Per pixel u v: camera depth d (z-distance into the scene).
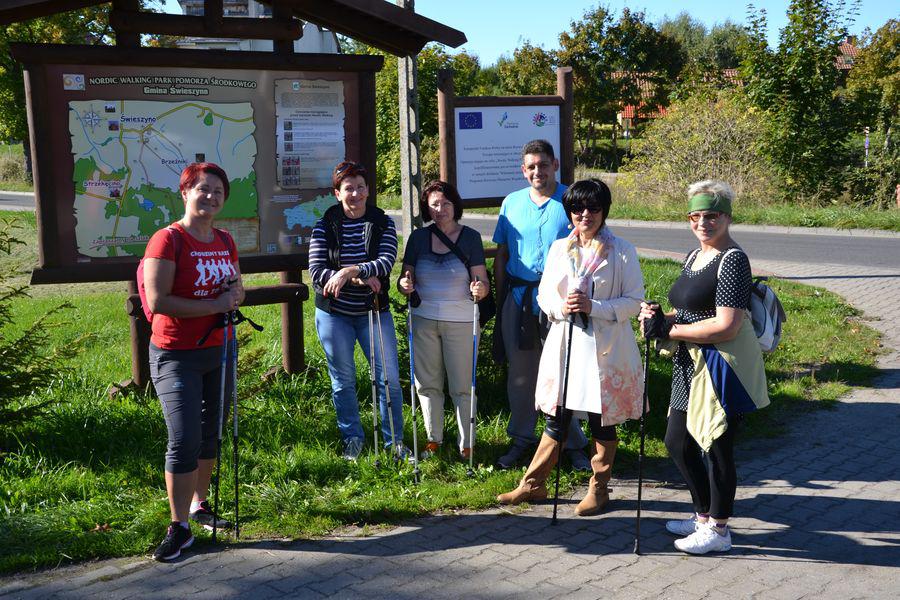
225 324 3.92
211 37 5.50
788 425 5.87
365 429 5.45
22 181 33.72
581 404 4.20
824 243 16.31
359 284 4.96
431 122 29.05
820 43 20.20
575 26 39.81
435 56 28.89
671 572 3.70
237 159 5.63
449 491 4.61
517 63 40.28
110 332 8.37
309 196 5.87
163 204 5.46
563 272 4.29
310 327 8.52
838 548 3.94
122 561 3.79
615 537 4.11
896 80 27.00
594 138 41.72
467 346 5.04
